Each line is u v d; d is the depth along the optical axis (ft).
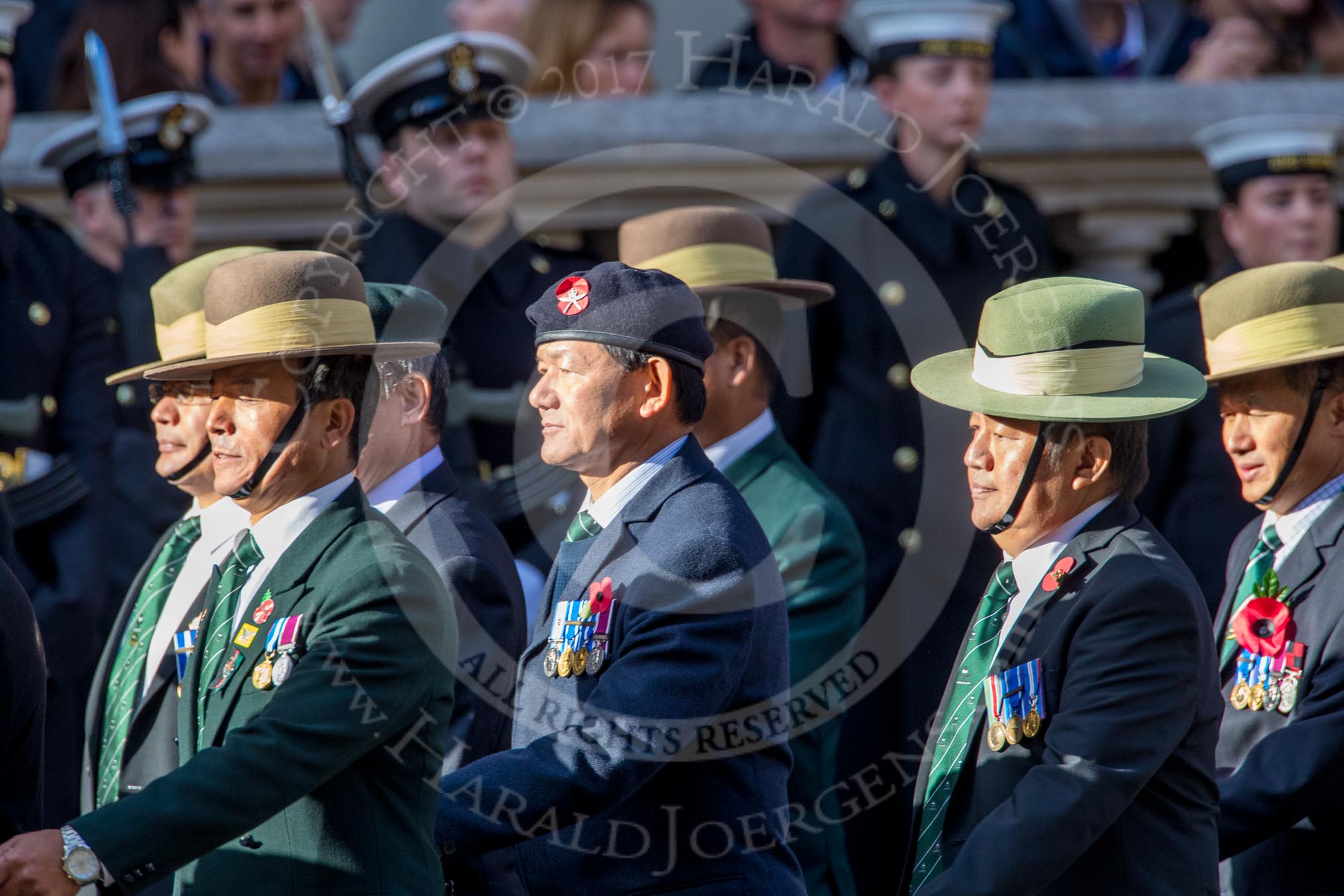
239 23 75.05
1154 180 69.92
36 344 59.98
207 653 39.81
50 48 72.79
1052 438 41.37
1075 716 39.40
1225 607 49.57
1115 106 70.18
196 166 66.33
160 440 48.44
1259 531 49.67
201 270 48.78
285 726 36.52
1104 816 38.55
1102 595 40.16
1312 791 43.96
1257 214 67.00
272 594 38.60
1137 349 42.70
